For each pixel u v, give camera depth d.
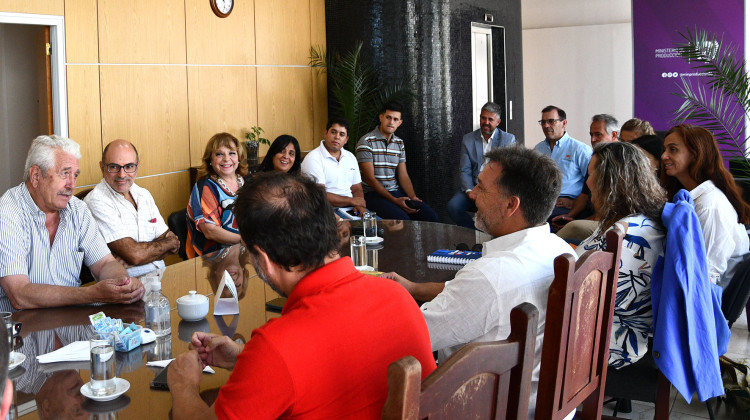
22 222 2.62
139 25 5.38
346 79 6.92
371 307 1.29
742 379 3.21
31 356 1.89
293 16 6.82
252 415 1.18
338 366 1.21
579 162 5.50
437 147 7.25
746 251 2.97
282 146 4.96
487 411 1.19
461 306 1.72
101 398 1.57
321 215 1.34
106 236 3.39
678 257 2.30
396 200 6.00
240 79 6.31
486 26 8.09
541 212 1.84
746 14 8.73
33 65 5.85
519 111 9.16
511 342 1.21
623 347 2.43
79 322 2.21
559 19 11.28
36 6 4.65
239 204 1.35
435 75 7.17
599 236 2.50
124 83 5.30
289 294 1.39
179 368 1.58
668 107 9.20
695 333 2.30
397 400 0.92
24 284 2.43
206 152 4.09
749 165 4.66
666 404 2.41
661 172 3.26
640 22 9.20
